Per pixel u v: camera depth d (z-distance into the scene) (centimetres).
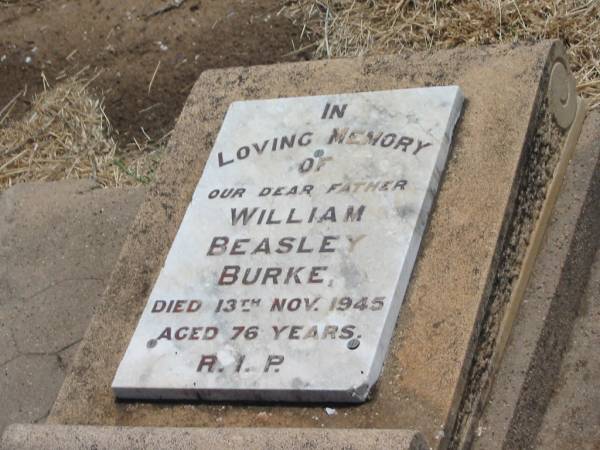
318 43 337
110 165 328
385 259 227
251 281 231
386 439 198
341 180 239
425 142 239
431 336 221
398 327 223
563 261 241
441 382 216
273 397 220
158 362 228
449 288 225
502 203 231
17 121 347
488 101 244
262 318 227
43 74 356
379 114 246
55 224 297
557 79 250
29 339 279
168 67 348
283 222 237
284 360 221
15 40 368
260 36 345
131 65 352
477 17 322
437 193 236
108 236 292
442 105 242
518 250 236
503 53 249
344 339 220
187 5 360
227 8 355
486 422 223
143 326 233
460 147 240
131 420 228
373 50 329
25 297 286
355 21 336
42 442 214
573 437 230
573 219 246
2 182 332
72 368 237
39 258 292
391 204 233
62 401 234
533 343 231
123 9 365
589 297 248
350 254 229
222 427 214
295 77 261
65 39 364
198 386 224
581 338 243
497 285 229
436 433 211
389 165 238
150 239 248
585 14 313
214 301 232
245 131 253
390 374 219
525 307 237
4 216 302
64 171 331
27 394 271
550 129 247
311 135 247
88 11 369
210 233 240
